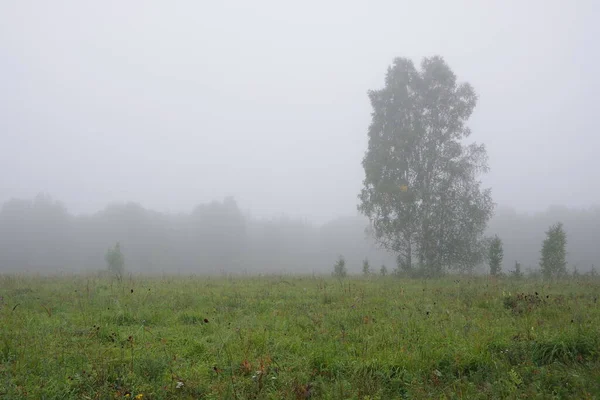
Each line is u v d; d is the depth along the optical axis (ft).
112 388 17.22
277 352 21.70
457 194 94.43
